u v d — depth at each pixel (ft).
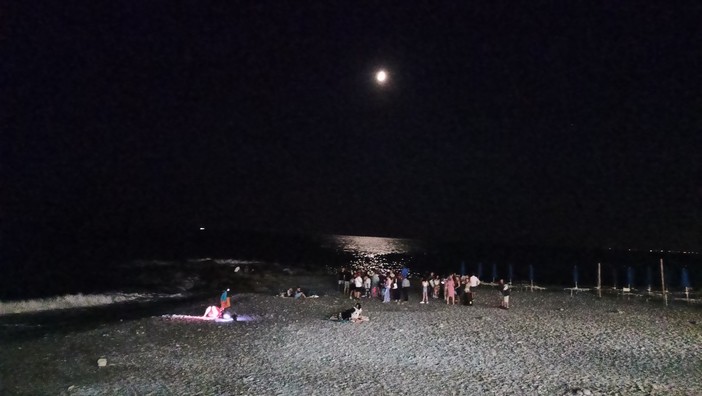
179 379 58.95
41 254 273.95
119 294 148.77
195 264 250.98
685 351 69.87
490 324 88.58
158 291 159.33
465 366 62.34
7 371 64.18
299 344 74.90
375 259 350.23
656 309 108.99
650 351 69.82
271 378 58.54
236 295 134.82
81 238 423.23
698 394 51.39
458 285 125.80
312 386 55.21
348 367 62.54
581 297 130.62
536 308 109.19
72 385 57.52
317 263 292.61
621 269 264.72
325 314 101.96
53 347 76.43
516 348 71.15
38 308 126.00
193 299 142.41
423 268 276.62
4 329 98.78
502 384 55.06
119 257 286.66
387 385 55.16
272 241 622.54
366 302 119.03
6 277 180.65
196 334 83.92
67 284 169.17
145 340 80.02
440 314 99.30
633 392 51.93
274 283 172.55
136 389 55.52
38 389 56.85
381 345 73.31
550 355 67.46
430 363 63.82
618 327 86.79
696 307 112.78
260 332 84.28
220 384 56.70
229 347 74.38
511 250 588.91
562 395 51.29
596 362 63.98
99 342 79.05
